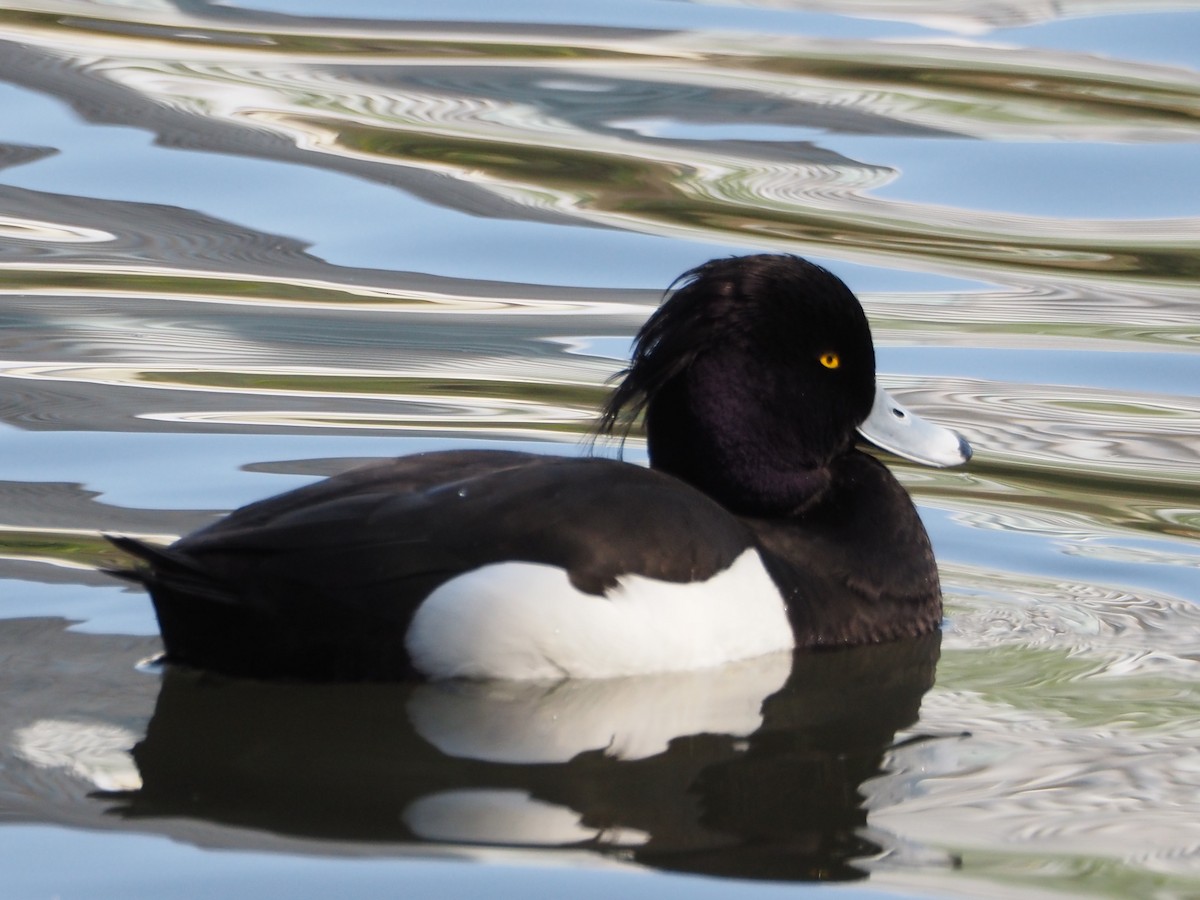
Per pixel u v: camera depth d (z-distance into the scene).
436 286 13.17
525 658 7.87
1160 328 13.06
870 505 9.20
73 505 9.70
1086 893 6.18
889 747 7.54
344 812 6.70
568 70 16.72
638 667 8.08
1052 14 18.22
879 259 13.88
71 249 13.37
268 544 7.62
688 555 8.22
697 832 6.66
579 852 6.44
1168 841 6.61
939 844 6.60
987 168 15.10
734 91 16.30
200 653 7.73
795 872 6.33
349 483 8.00
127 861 6.23
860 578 8.92
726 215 14.19
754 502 9.09
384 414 11.12
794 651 8.60
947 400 11.96
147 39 17.45
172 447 10.49
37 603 8.59
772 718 7.83
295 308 12.72
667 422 9.12
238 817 6.64
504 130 15.50
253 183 14.52
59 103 15.62
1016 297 13.48
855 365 9.23
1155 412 11.86
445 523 7.84
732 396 9.01
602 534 8.02
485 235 13.96
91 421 10.83
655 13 18.31
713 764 7.32
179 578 7.48
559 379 11.76
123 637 8.29
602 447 10.80
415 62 16.95
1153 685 8.23
